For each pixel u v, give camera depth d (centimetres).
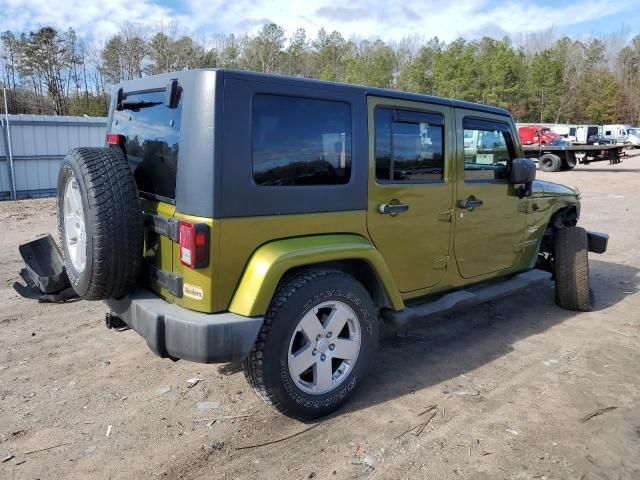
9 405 340
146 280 330
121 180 301
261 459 289
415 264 391
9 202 1465
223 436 310
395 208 363
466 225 427
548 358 427
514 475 278
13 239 898
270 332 295
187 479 272
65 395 355
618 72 9869
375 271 347
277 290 305
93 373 387
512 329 493
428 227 394
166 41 5328
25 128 1569
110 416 330
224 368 398
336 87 328
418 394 363
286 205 307
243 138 287
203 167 279
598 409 346
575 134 3675
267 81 296
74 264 331
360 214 346
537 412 341
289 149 308
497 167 459
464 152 419
